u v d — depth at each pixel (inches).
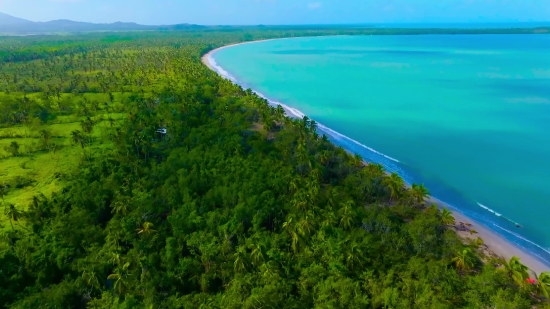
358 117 7199.8
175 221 3048.7
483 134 6156.5
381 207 3449.8
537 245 3280.0
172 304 2306.8
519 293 2305.6
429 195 4146.2
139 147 4667.8
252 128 5826.8
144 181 3767.2
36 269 2674.7
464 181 4537.4
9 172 4618.6
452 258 2711.6
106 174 4124.0
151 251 2800.2
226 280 2561.5
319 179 3905.0
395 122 6855.3
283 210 3245.6
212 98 7150.6
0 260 2709.2
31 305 2301.9
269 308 2156.7
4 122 6486.2
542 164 4977.9
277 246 2751.0
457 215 3742.6
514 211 3858.3
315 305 2222.0
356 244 2640.3
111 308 2178.9
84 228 3029.0
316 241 2758.4
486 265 2664.9
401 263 2623.0
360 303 2225.6
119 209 3228.3
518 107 7682.1
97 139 5556.1
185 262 2640.3
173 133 5078.7
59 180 4338.1
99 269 2539.4
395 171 4840.1
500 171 4800.7
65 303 2369.6
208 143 4704.7
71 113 6993.1
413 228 2940.5
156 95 7293.3
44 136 5374.0
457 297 2292.1
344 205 3166.8
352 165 4303.6
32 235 3048.7
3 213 3624.5
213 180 3764.8
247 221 3152.1
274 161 4178.2
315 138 4975.4
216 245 2743.6
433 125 6653.5
